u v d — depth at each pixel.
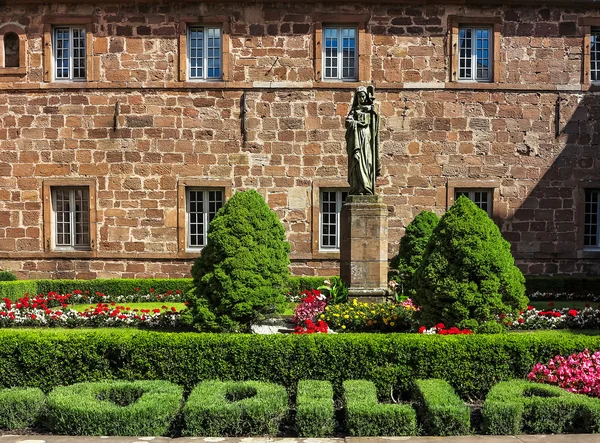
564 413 6.71
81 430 6.59
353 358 7.85
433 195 18.44
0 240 18.28
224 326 10.12
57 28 18.41
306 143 18.25
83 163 18.20
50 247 18.25
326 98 18.23
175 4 18.11
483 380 7.83
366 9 18.27
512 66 18.52
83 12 18.16
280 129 18.23
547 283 17.91
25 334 8.07
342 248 12.45
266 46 18.20
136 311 12.59
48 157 18.23
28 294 14.99
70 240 18.50
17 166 18.25
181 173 18.22
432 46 18.36
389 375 7.82
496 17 18.44
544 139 18.59
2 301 13.88
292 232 18.31
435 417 6.59
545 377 7.62
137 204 18.23
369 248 11.95
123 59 18.17
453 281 9.47
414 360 7.85
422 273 9.76
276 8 18.17
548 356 7.91
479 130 18.47
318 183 18.25
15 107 18.23
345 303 11.58
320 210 18.44
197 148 18.23
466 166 18.48
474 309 9.41
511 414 6.59
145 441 6.36
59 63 18.45
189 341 7.96
